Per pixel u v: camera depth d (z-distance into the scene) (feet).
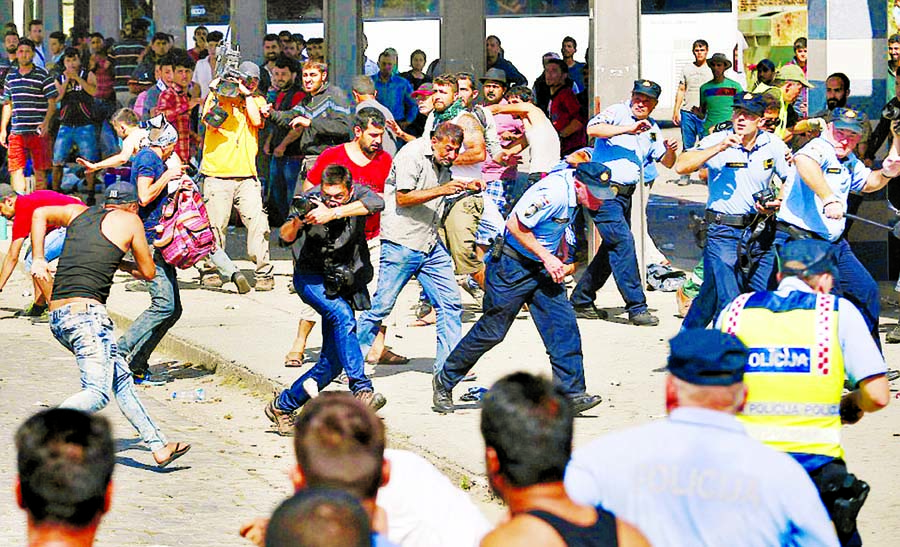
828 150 36.76
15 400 41.78
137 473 34.22
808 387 21.29
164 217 43.24
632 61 55.72
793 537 17.03
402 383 42.01
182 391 43.70
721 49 117.91
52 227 48.01
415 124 79.20
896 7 57.98
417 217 39.11
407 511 18.52
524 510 14.96
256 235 58.34
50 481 14.53
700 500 16.92
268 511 31.24
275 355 46.06
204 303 55.93
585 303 51.21
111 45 82.33
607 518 14.85
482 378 42.16
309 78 55.01
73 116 79.82
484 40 82.89
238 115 57.47
